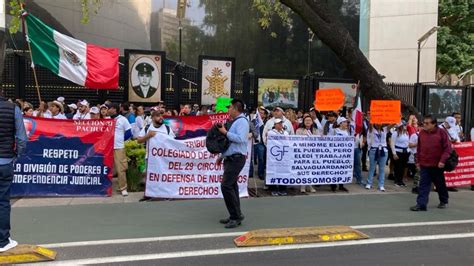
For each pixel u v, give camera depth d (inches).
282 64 1198.9
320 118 547.8
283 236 242.2
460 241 249.1
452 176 420.2
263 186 400.8
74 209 307.9
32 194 342.0
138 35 1188.5
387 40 1074.1
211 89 543.2
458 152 419.2
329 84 619.2
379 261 213.5
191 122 398.0
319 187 412.5
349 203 343.3
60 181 345.4
